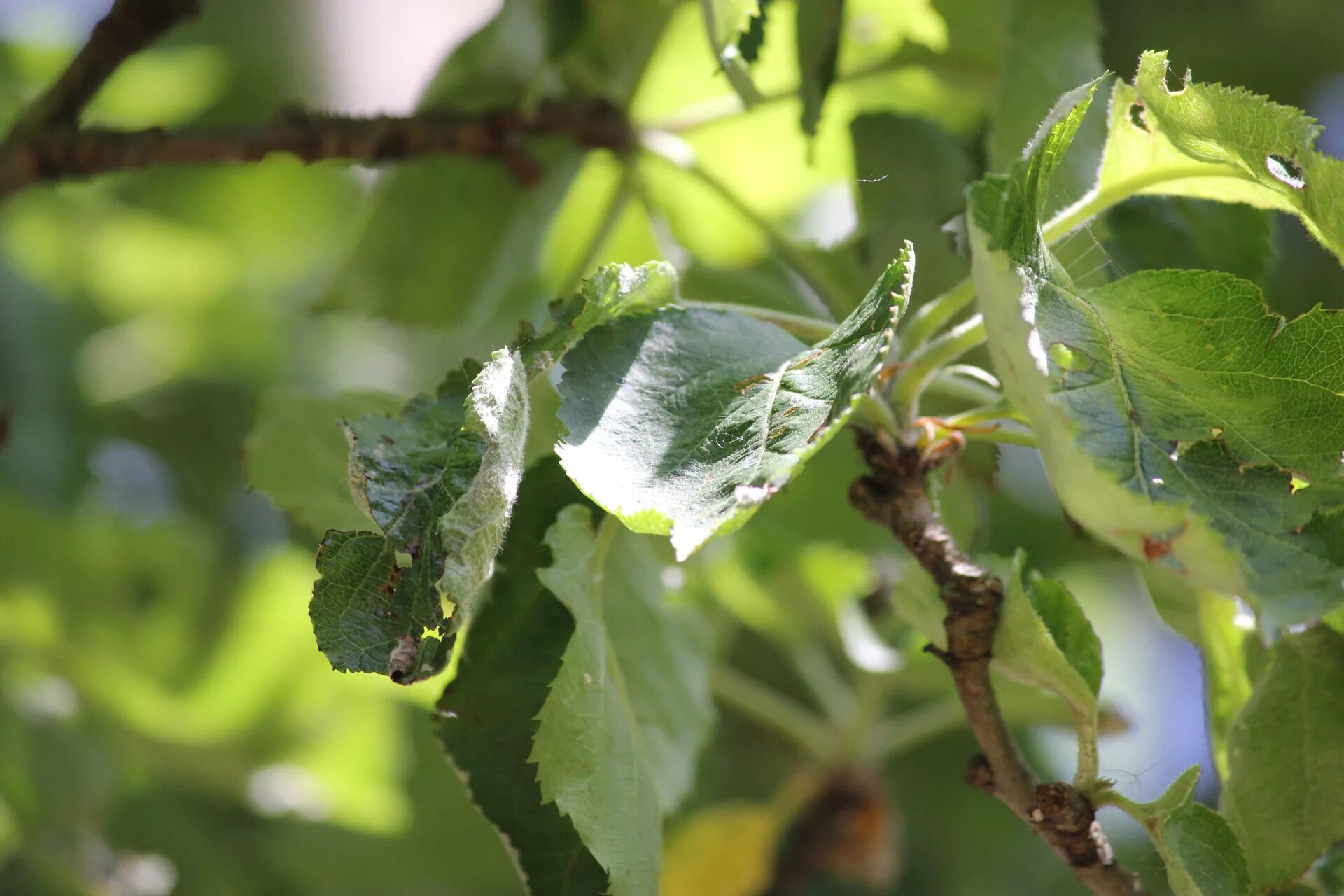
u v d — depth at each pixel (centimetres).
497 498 79
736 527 78
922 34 96
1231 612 87
